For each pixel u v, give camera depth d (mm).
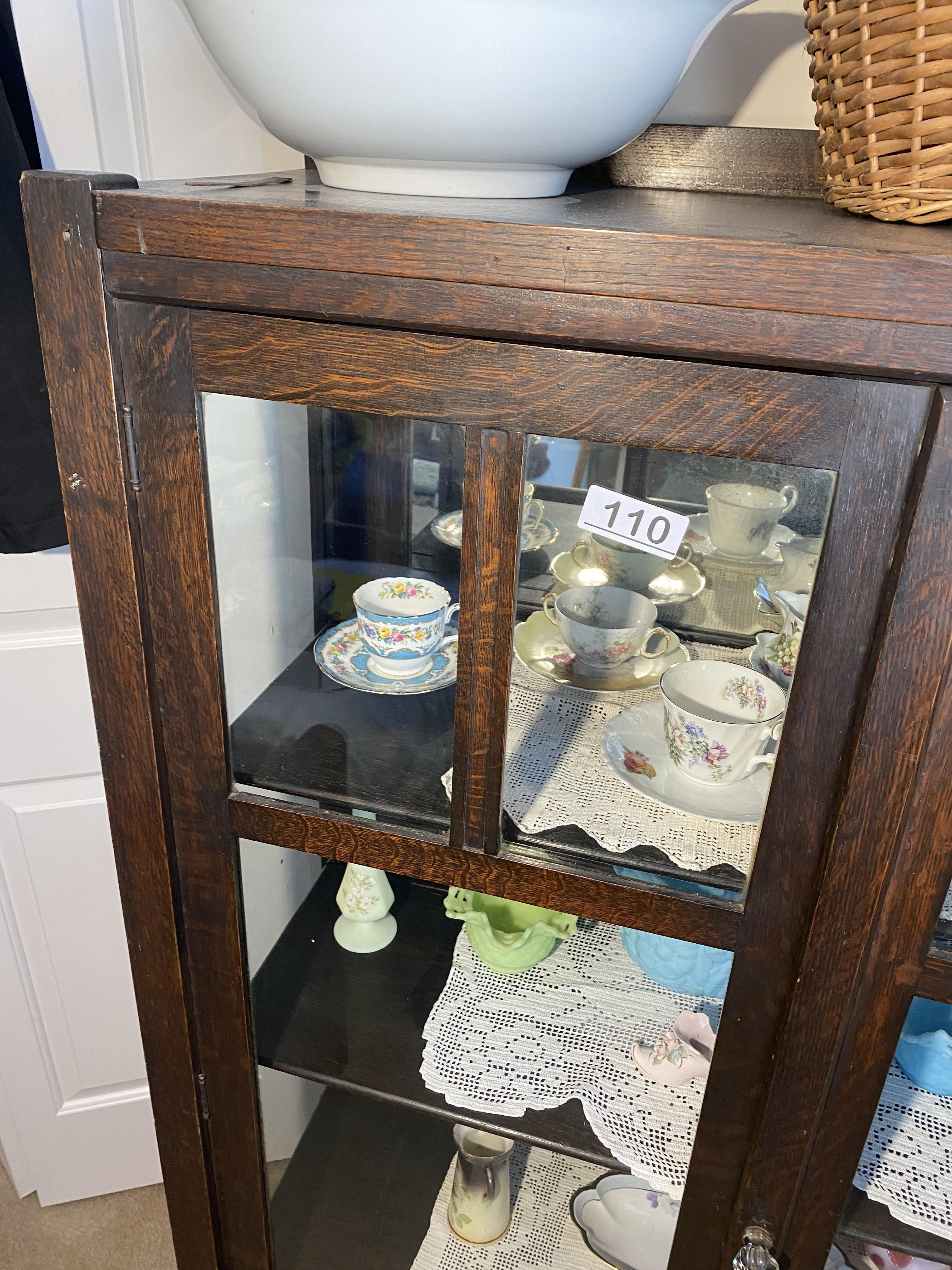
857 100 447
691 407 417
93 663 561
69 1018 1117
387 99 444
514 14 405
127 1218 1205
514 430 446
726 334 391
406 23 410
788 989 528
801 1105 548
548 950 730
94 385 483
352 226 414
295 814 585
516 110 448
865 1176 600
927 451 390
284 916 700
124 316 470
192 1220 781
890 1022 512
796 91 716
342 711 571
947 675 423
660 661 501
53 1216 1206
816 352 384
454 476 473
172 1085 711
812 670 448
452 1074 675
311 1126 806
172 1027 685
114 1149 1211
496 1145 824
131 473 505
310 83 452
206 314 461
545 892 560
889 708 437
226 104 806
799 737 463
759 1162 576
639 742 534
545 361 426
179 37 778
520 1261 836
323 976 735
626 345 407
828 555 423
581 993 718
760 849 496
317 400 467
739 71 717
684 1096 657
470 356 435
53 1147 1183
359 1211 848
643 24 432
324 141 493
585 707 529
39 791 993
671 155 704
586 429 436
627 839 538
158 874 623
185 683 563
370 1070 681
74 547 528
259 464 507
